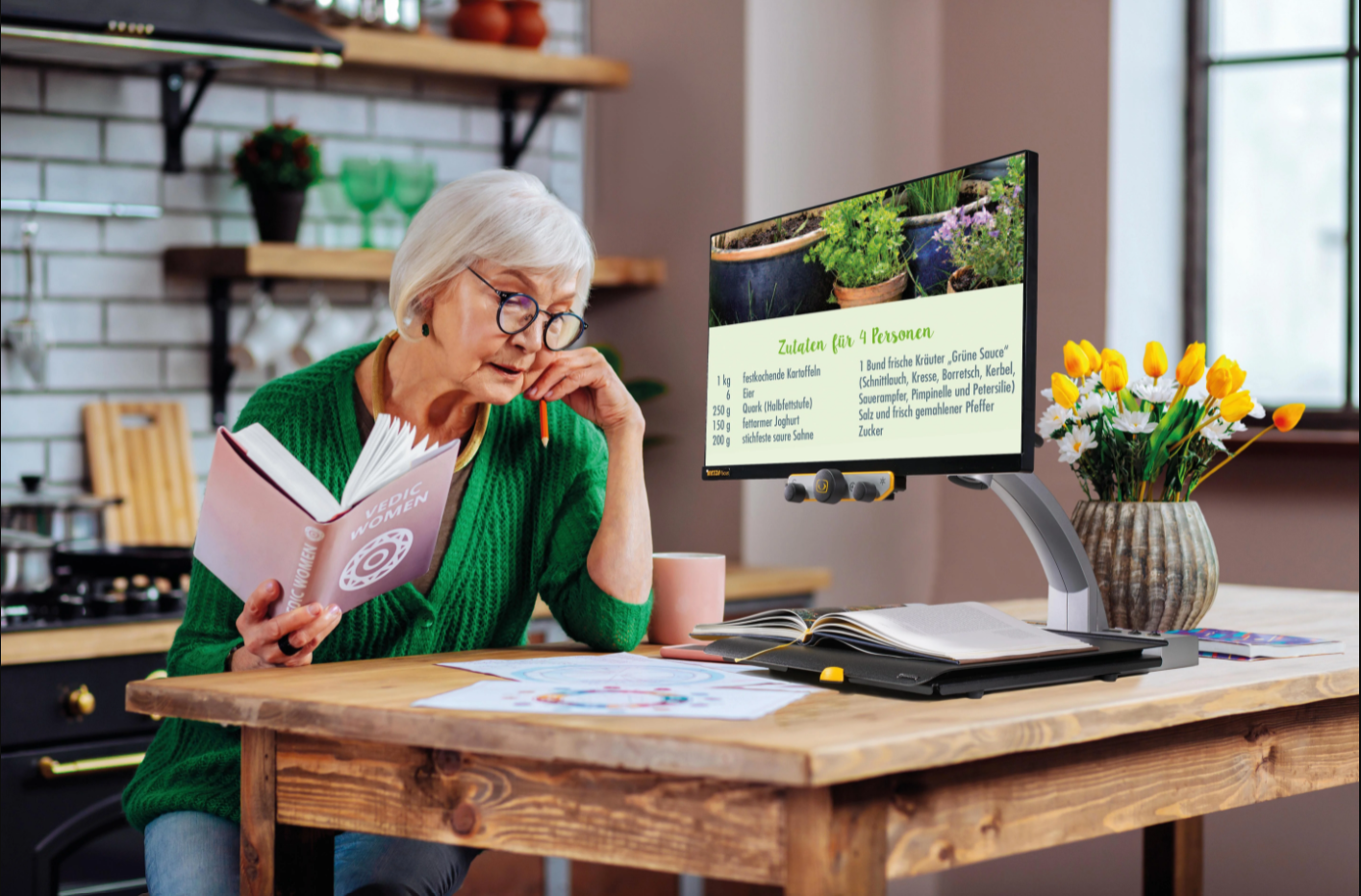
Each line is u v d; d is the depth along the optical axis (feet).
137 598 8.59
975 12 11.15
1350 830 9.46
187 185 10.60
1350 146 10.19
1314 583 9.66
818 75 11.40
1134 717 3.89
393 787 3.98
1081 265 10.46
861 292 4.81
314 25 10.37
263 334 10.45
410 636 5.40
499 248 4.99
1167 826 7.36
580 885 11.03
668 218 11.69
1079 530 5.56
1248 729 4.50
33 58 9.93
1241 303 10.62
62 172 10.08
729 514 11.12
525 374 5.30
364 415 5.55
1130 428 5.41
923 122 11.51
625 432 5.47
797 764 3.15
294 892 4.27
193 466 10.60
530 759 3.72
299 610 4.53
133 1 8.94
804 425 5.03
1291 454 9.76
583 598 5.32
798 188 11.30
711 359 5.49
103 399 10.27
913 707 3.78
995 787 3.71
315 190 11.08
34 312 9.97
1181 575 5.35
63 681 7.82
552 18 12.25
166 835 4.95
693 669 4.56
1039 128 10.75
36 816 7.73
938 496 11.39
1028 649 4.20
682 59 11.54
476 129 11.97
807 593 10.65
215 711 4.11
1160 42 10.60
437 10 11.66
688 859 3.47
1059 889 10.65
